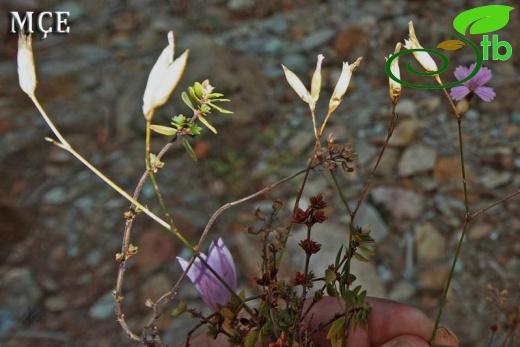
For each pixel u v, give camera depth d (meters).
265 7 0.99
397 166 0.73
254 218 0.67
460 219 0.67
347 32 0.92
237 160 0.74
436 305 0.60
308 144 0.76
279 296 0.22
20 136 0.78
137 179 0.73
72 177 0.73
